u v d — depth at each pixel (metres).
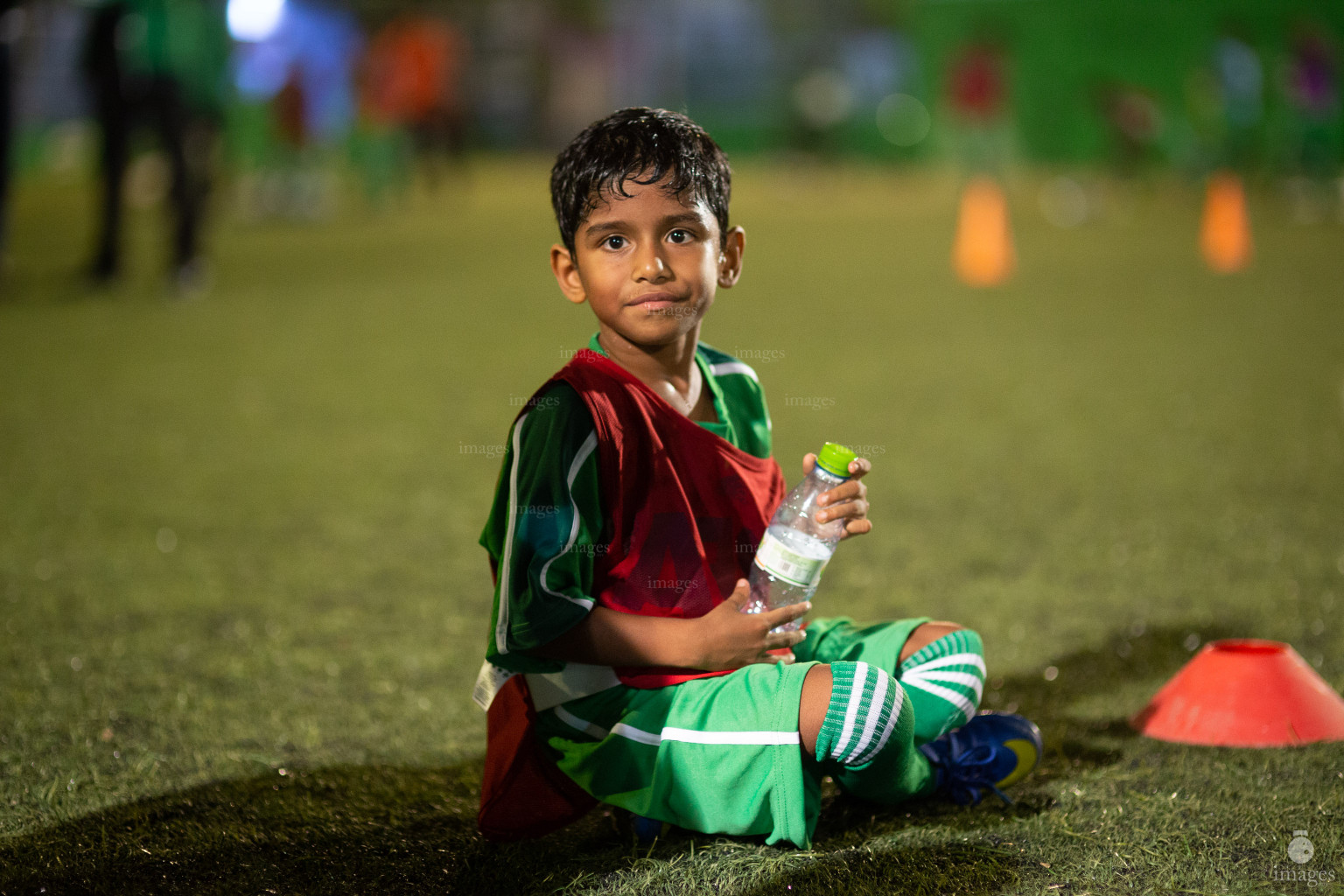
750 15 48.44
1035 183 35.91
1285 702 4.02
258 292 16.56
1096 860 3.26
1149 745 4.03
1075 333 13.03
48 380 11.01
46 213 25.33
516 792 3.38
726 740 3.17
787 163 42.53
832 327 13.68
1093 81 38.81
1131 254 20.16
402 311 15.10
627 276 3.16
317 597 5.78
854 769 3.28
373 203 28.89
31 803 3.73
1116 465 7.92
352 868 3.35
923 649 3.54
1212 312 14.23
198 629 5.35
